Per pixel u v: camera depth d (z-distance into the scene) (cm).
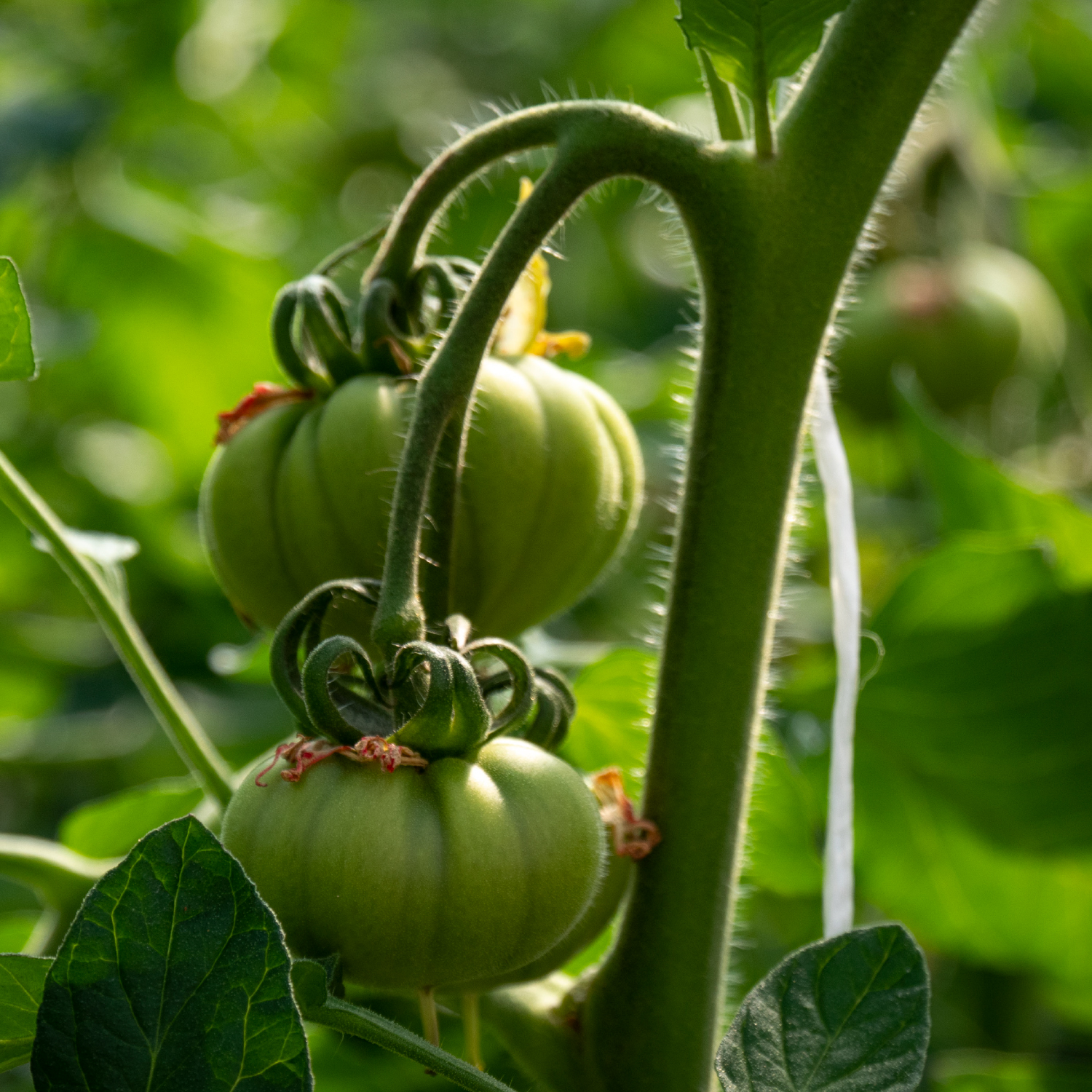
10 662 136
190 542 135
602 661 74
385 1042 58
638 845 63
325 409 64
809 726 88
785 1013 58
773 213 62
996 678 81
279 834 58
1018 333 130
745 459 62
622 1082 64
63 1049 56
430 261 65
